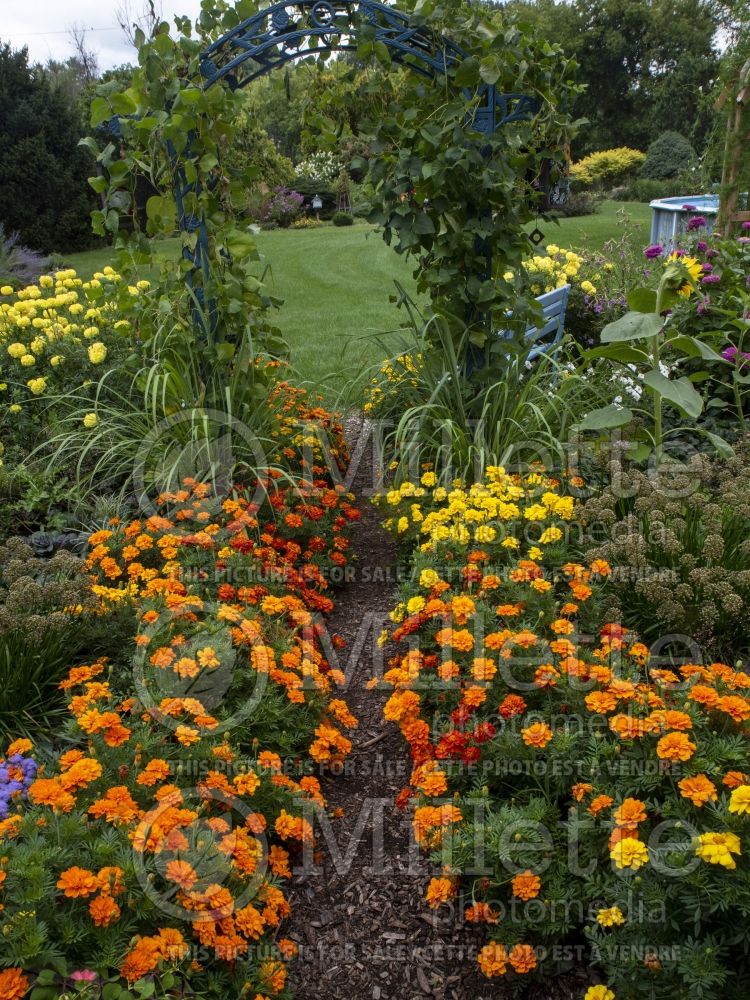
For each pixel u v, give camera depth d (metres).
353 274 12.91
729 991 1.65
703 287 4.68
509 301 3.95
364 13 3.84
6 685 2.50
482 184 3.72
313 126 4.55
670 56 40.72
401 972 1.98
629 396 4.38
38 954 1.49
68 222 18.70
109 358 4.71
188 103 3.60
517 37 3.71
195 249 3.96
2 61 18.17
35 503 3.77
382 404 4.62
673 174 26.66
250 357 4.03
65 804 1.75
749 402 4.36
